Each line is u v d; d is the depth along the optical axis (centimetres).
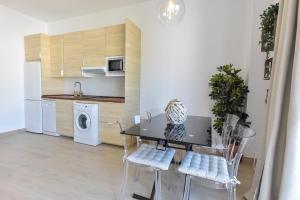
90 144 354
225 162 167
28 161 277
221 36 314
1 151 316
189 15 334
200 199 194
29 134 422
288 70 125
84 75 396
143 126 197
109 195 198
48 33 486
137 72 369
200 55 332
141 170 244
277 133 129
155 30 364
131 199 193
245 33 297
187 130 182
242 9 297
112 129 344
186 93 349
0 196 192
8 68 408
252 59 267
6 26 399
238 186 217
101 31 366
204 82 333
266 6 256
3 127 407
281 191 116
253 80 268
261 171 162
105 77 425
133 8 379
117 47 353
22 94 438
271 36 205
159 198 175
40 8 399
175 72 354
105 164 272
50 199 189
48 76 431
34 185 213
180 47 346
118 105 335
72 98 379
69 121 386
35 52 421
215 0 314
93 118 349
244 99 280
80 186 214
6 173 240
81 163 274
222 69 286
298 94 108
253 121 269
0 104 399
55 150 324
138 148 199
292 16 120
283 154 128
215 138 233
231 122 211
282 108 127
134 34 347
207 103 333
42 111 418
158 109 373
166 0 211
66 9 403
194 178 195
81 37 388
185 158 175
